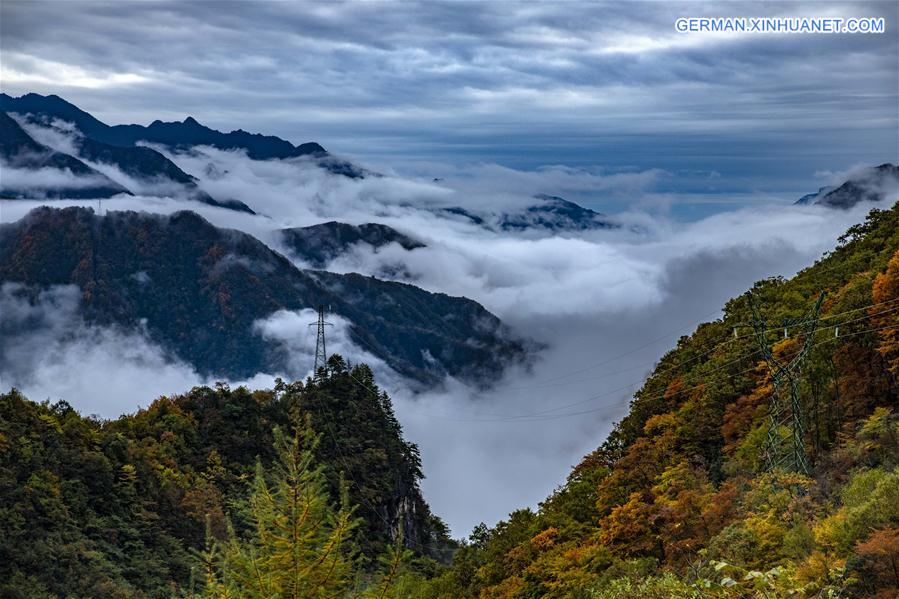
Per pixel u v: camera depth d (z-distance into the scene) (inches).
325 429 5595.5
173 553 4008.4
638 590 1502.2
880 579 1494.8
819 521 1919.3
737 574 1690.5
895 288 2687.0
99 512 4143.7
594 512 3344.0
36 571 3420.3
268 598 725.9
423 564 4505.4
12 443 4119.1
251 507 771.4
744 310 4104.3
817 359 2778.1
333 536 759.7
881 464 2230.6
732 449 2972.4
